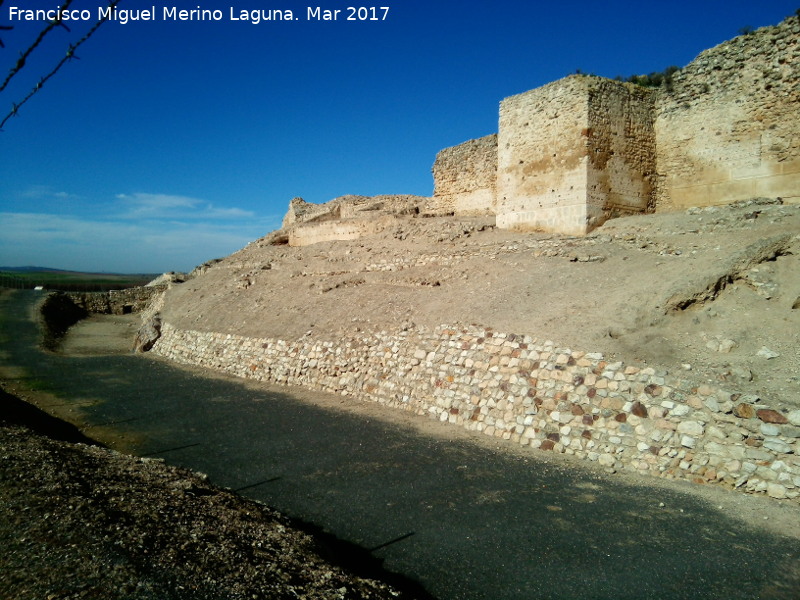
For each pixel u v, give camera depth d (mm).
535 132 16188
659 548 5559
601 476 7406
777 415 6684
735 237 11281
